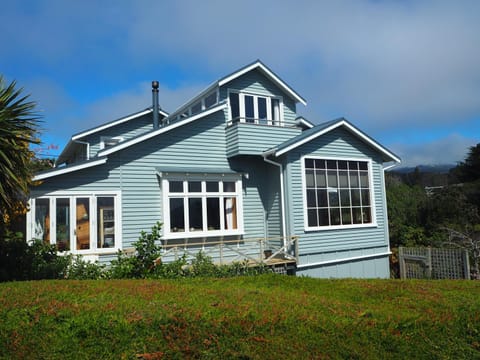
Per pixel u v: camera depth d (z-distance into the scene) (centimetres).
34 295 466
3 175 741
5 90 786
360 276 1454
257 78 1503
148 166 1259
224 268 1069
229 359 374
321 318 422
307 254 1339
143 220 1228
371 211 1508
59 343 378
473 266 1320
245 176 1395
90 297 467
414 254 1393
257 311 423
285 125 1538
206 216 1306
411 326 438
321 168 1409
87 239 1141
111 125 1811
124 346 375
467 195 2055
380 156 1563
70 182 1134
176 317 388
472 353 433
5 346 379
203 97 1532
